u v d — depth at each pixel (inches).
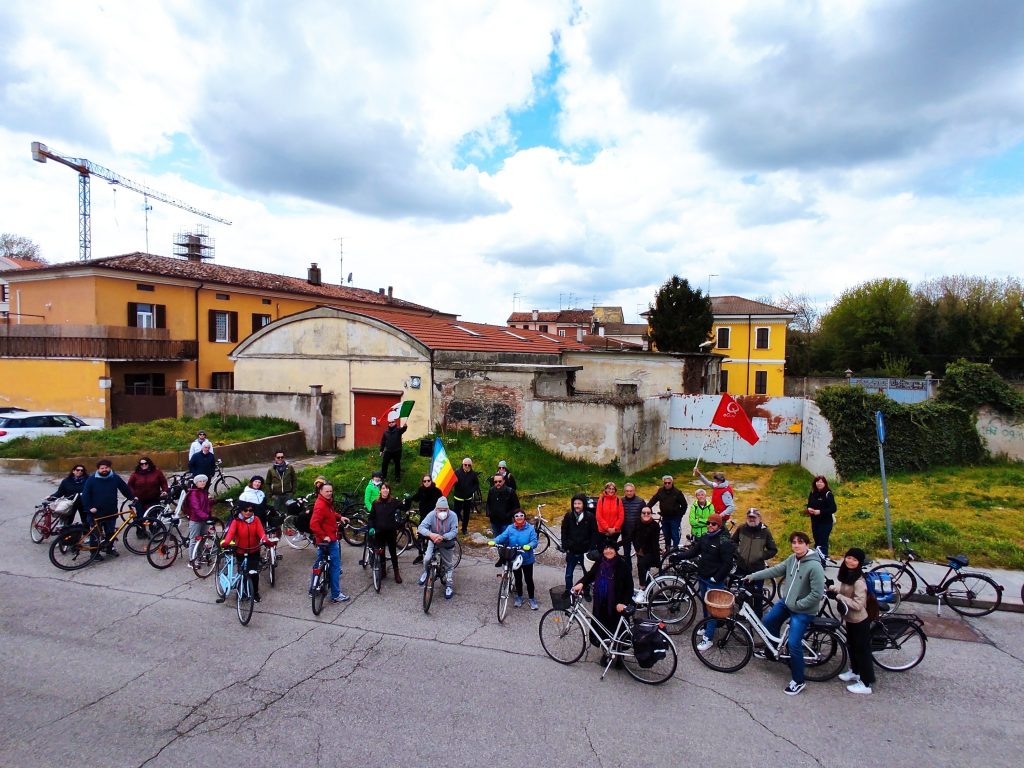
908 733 233.5
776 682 273.9
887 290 1843.0
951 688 266.8
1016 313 1726.1
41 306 1016.2
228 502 510.0
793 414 842.8
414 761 213.3
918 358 1814.7
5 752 214.7
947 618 337.4
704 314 1546.5
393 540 383.6
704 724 238.7
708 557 326.6
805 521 498.9
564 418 700.7
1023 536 439.8
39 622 322.3
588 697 257.9
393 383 788.6
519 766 211.5
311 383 848.9
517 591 368.5
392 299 1718.8
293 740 224.7
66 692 255.4
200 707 246.1
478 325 1159.6
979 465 677.9
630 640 274.8
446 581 363.6
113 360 914.7
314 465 689.0
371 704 249.6
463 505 485.7
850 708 251.4
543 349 1101.1
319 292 1400.1
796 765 213.6
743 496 640.4
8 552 426.0
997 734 233.1
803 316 2573.8
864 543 422.6
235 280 1176.2
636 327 2571.4
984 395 681.0
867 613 264.1
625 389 1015.0
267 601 358.3
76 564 406.9
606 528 374.6
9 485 598.5
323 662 285.1
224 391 877.8
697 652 293.3
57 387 919.0
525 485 613.3
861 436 668.1
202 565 398.6
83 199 1539.1
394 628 324.2
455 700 253.4
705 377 1127.0
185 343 1059.9
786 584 276.5
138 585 377.1
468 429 748.0
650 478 705.6
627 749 221.8
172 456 695.7
